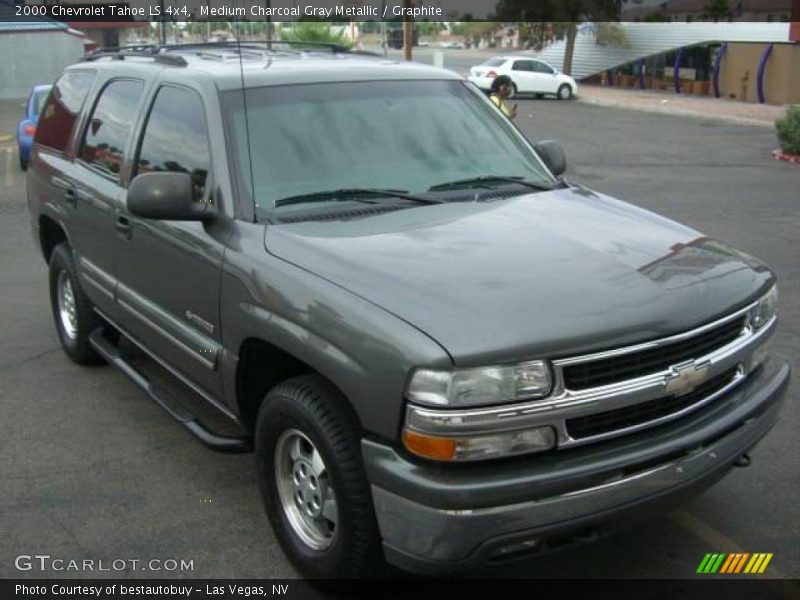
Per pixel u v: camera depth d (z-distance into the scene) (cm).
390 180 417
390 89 461
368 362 303
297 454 361
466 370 286
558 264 338
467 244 354
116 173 498
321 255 348
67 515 421
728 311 337
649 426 318
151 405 547
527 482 291
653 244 368
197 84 435
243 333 370
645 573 372
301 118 425
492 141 469
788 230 1079
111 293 507
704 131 2441
